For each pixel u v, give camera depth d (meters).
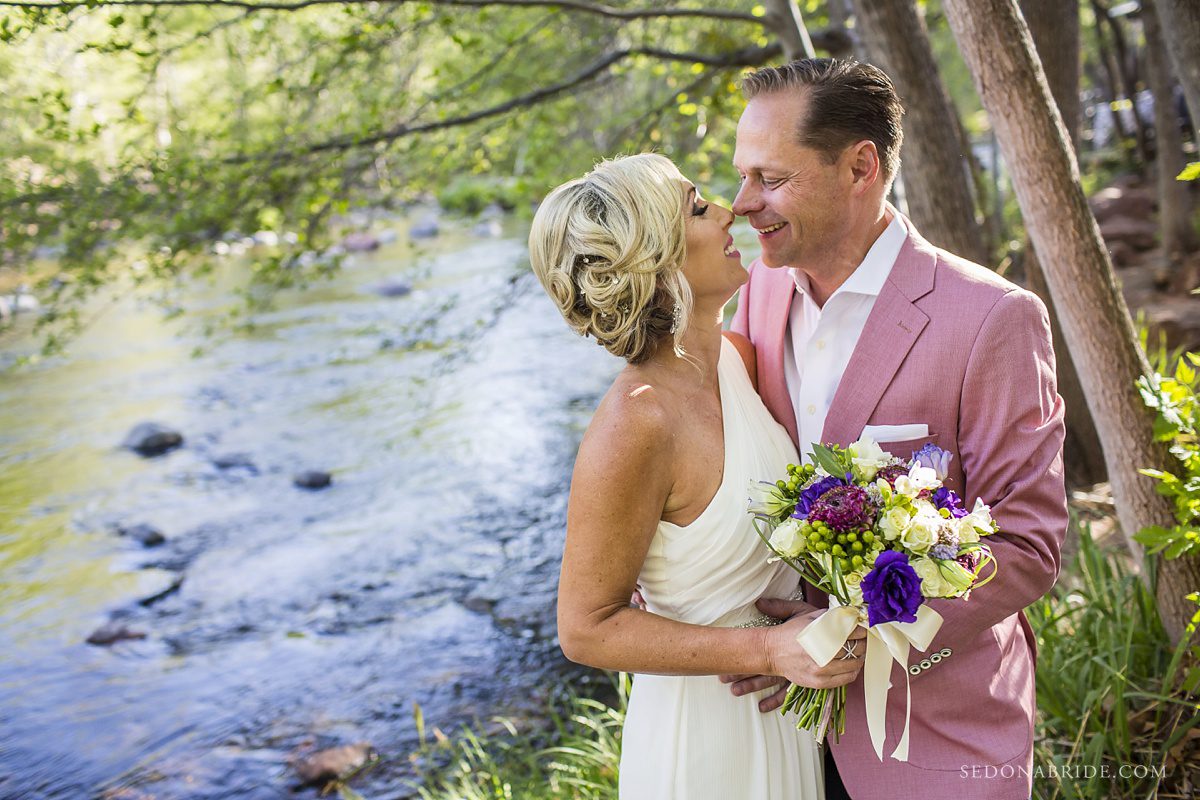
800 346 2.07
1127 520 2.75
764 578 1.91
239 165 5.45
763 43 6.16
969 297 1.80
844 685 1.73
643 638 1.72
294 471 8.32
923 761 1.86
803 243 1.86
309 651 5.60
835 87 1.79
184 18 5.28
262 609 6.11
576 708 4.77
